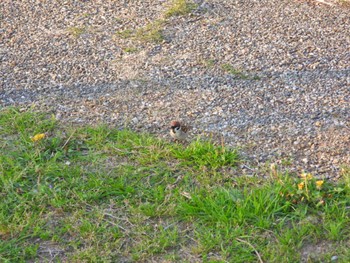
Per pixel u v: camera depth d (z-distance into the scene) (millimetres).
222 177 5246
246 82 6566
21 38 7512
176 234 4707
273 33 7445
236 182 5195
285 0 8172
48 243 4695
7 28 7730
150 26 7664
